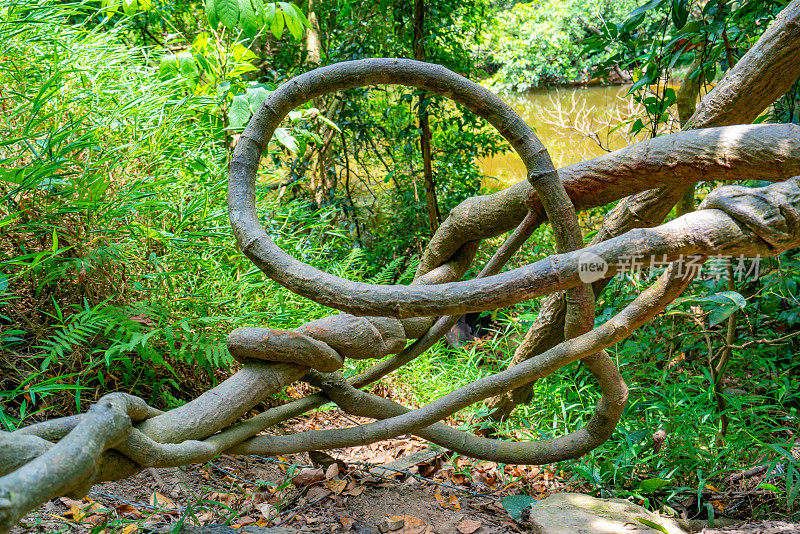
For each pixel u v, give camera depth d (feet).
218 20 10.86
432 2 15.75
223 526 6.33
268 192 12.77
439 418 6.74
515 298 5.11
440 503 7.73
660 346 11.98
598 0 24.53
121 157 8.70
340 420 10.60
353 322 6.93
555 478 8.84
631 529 6.57
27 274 8.25
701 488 7.57
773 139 5.28
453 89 6.08
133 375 8.79
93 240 8.69
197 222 9.45
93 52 10.15
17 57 9.16
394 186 20.01
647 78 10.00
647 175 6.02
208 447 5.79
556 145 24.49
